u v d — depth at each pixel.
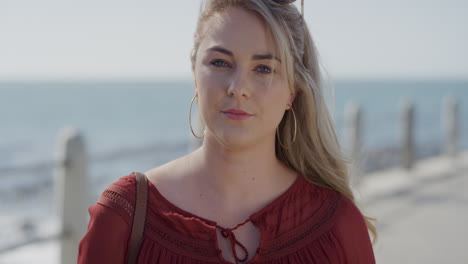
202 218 1.67
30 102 77.38
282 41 1.66
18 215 8.74
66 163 3.94
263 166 1.78
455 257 5.13
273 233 1.71
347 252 1.77
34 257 4.90
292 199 1.79
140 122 43.16
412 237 5.75
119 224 1.60
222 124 1.64
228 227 1.69
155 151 8.54
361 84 178.38
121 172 12.11
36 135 35.88
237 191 1.74
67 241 3.97
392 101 79.19
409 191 7.93
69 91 134.12
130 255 1.60
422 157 12.55
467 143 17.05
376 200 7.30
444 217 6.53
